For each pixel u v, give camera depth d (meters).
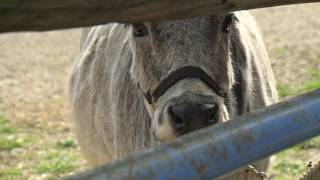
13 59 8.95
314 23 9.71
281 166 4.41
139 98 2.47
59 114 6.21
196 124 1.94
